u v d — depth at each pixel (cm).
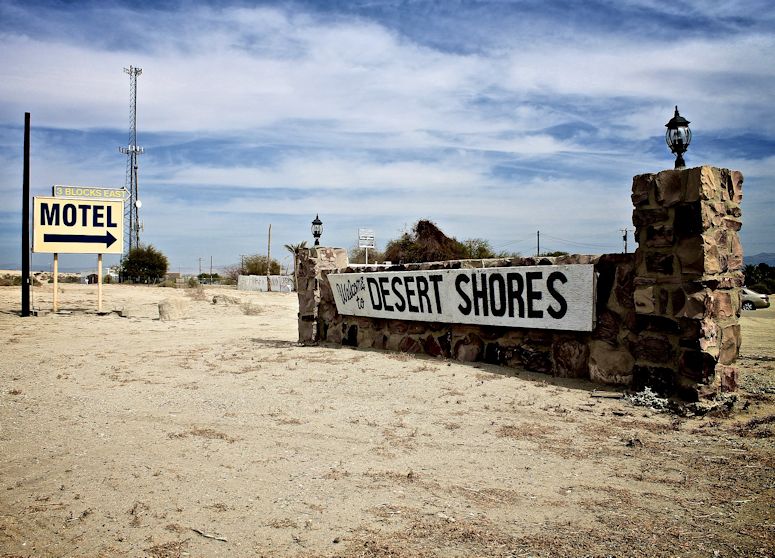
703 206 602
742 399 628
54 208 2088
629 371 677
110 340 1366
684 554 309
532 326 773
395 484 419
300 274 1268
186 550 325
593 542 324
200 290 3444
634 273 673
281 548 326
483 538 332
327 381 788
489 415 600
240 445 518
